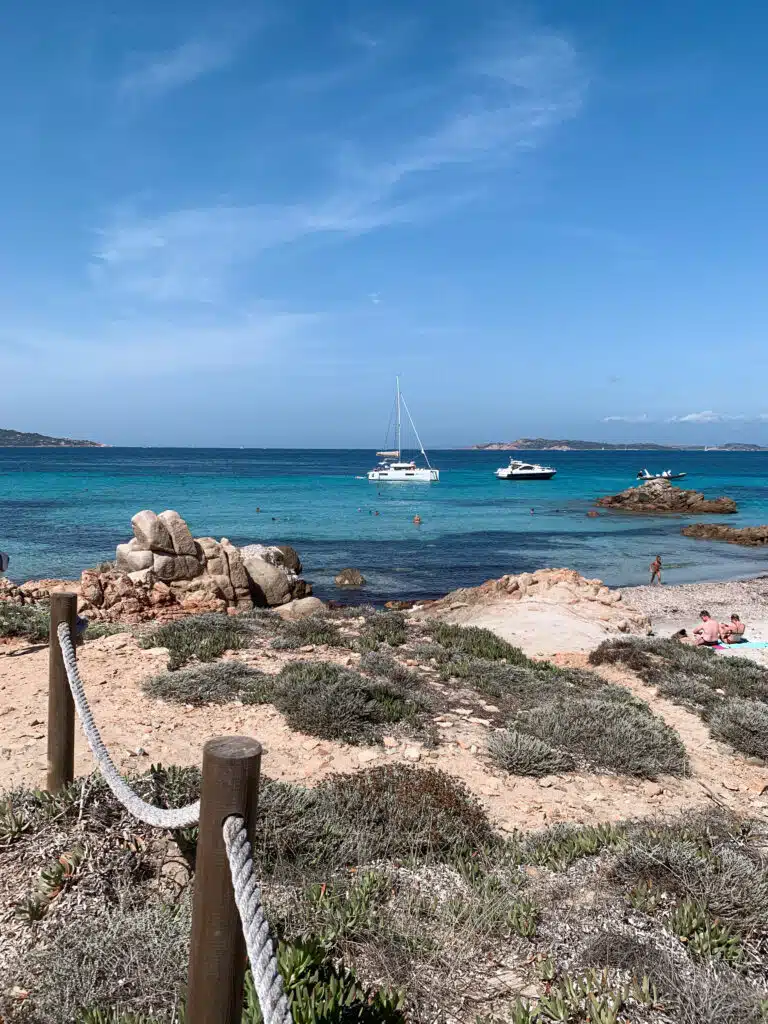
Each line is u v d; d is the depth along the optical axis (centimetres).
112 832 505
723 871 538
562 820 758
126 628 1647
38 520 5462
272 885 511
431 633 1587
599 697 1219
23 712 885
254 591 2602
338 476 12656
